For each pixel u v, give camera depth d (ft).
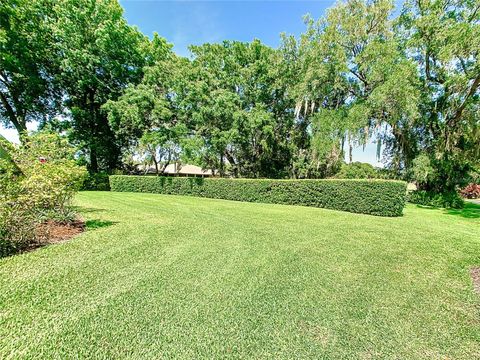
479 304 8.59
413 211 33.99
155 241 14.83
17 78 46.93
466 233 19.85
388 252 14.03
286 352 6.07
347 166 43.09
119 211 25.12
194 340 6.38
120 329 6.74
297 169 53.98
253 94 53.52
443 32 33.73
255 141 54.85
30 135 19.39
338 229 19.44
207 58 54.39
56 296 8.34
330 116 41.98
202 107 46.47
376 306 8.27
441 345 6.47
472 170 42.45
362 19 40.47
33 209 13.67
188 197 42.98
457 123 38.34
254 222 21.38
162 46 58.65
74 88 54.29
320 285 9.69
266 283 9.70
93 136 57.36
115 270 10.53
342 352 6.12
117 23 51.16
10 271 10.21
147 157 58.75
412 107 34.06
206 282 9.62
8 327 6.70
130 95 49.14
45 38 46.75
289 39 50.06
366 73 40.96
